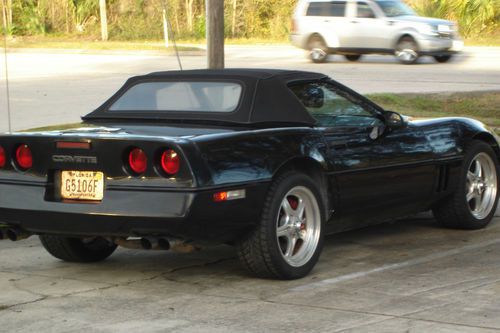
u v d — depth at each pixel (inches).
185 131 283.9
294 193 293.6
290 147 292.7
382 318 247.4
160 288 287.9
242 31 2287.2
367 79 1045.2
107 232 275.4
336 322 244.8
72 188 279.7
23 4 2397.9
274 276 291.4
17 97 934.4
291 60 1398.9
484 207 378.9
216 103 305.0
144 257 336.8
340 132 313.3
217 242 280.5
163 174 267.1
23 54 1780.3
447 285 284.4
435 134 354.0
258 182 279.0
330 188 308.0
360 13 1274.6
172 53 1699.1
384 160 327.6
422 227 383.6
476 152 370.6
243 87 304.7
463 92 871.7
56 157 280.2
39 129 302.7
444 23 1255.5
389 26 1253.1
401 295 272.5
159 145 265.7
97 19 2422.5
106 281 299.0
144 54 1716.3
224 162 272.5
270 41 2085.4
